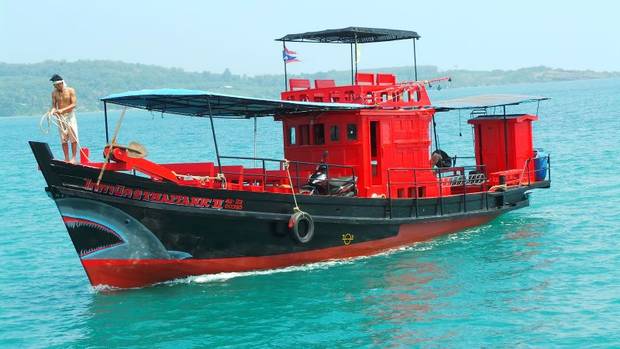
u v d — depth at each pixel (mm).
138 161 24156
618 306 22281
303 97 31250
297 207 26422
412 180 31281
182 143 105938
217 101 26500
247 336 21188
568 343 19844
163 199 24297
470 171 38062
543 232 32531
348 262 28250
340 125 29812
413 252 29609
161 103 27359
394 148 30594
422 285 25125
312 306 23375
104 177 23625
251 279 26172
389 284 25328
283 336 21109
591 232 31922
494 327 21141
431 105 33312
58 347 21125
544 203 39938
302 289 25016
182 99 26094
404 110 31047
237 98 25141
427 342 20312
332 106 27719
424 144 32125
